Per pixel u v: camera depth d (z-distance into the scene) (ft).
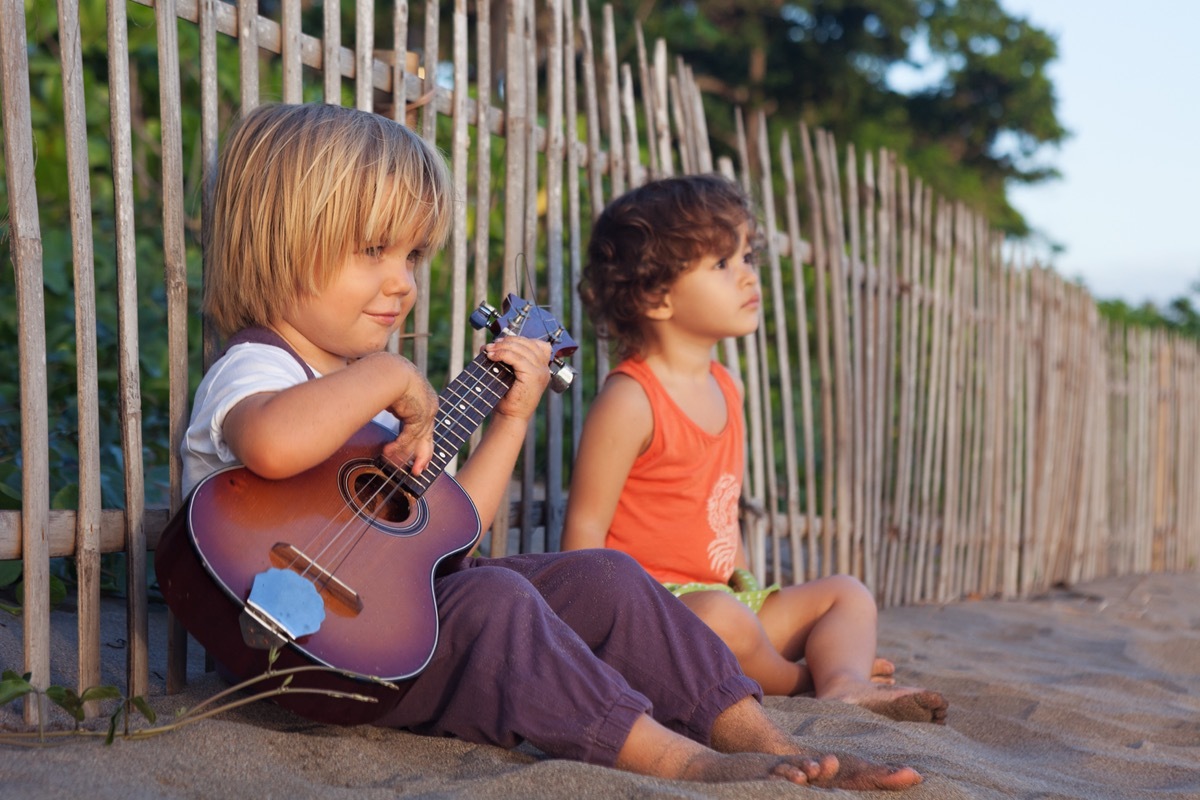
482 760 5.93
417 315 8.94
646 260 9.40
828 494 13.69
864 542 14.24
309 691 5.54
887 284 14.70
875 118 69.56
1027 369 18.42
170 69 7.13
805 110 67.21
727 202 9.52
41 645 6.43
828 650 8.64
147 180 16.08
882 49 67.56
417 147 6.81
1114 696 10.07
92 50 15.03
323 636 5.53
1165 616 16.98
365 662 5.54
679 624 6.63
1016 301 18.20
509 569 6.45
